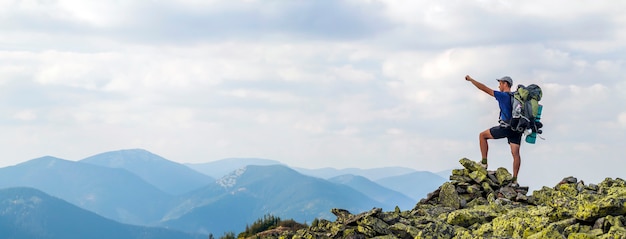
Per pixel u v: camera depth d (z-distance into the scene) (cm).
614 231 1023
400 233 1389
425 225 1413
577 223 1127
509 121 1565
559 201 1201
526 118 1540
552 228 1114
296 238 1530
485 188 1594
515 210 1342
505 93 1577
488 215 1371
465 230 1316
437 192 1672
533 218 1210
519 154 1591
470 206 1557
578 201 1191
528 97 1554
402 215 1512
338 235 1452
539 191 1481
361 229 1416
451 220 1375
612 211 1095
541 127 1561
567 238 1102
